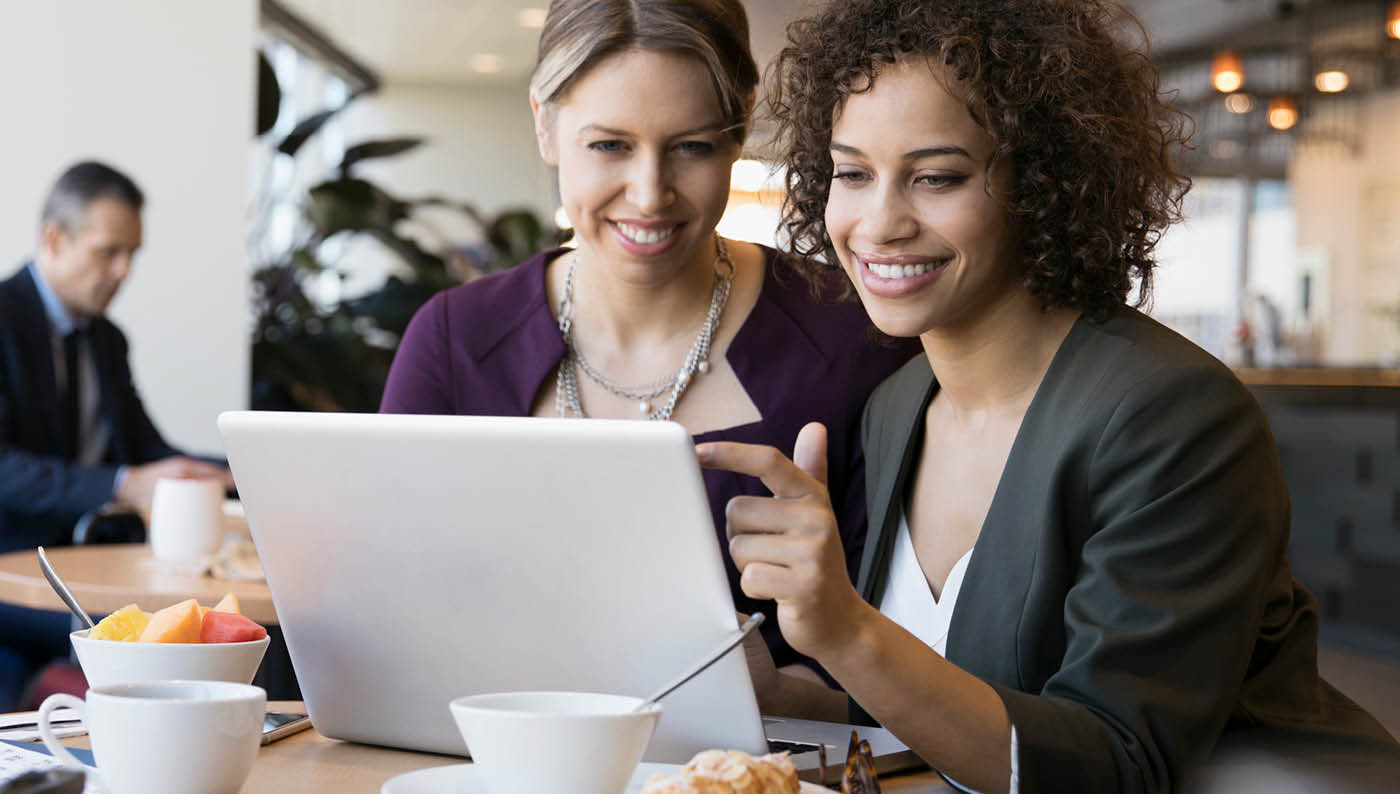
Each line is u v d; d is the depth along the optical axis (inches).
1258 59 419.2
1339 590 249.6
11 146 163.2
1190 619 40.4
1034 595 44.4
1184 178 52.9
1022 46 44.9
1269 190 502.3
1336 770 43.5
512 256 284.4
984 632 45.9
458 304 71.9
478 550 37.9
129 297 166.9
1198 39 428.1
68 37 165.9
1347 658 227.0
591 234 64.4
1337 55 379.9
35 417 147.8
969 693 38.2
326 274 243.0
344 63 407.8
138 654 37.7
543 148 67.1
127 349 159.6
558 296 71.7
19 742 41.5
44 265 152.2
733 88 61.9
